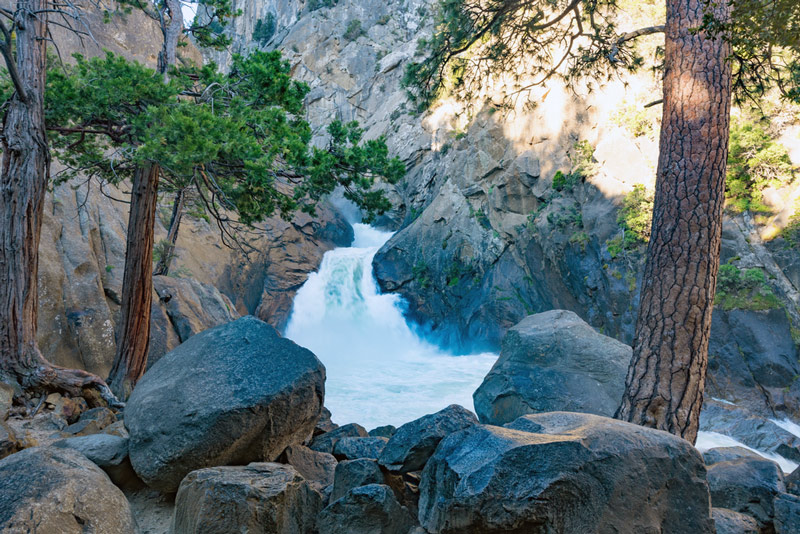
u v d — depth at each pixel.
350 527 3.97
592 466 3.37
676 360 5.66
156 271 20.45
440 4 10.00
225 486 3.85
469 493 3.30
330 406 14.85
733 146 18.80
